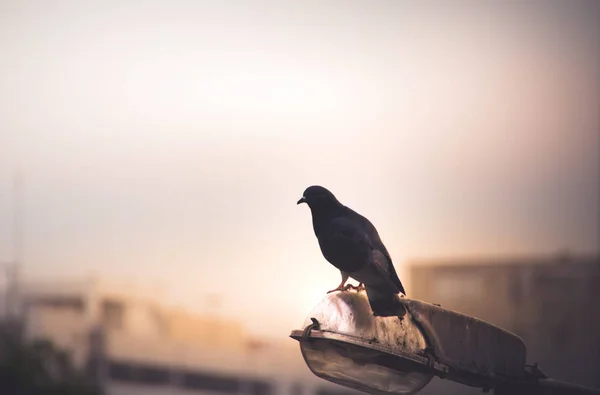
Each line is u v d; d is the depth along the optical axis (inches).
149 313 1131.3
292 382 1053.2
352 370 191.6
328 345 190.4
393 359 187.8
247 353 1072.8
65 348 964.0
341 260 210.5
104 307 1114.7
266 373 1056.2
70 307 1082.1
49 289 1093.8
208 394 1058.1
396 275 209.5
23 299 1061.8
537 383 193.6
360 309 192.4
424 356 189.2
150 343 1070.4
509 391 192.5
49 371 912.3
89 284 1111.0
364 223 219.9
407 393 192.4
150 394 1067.3
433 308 192.4
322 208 222.2
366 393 196.4
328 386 1029.2
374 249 210.7
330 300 195.3
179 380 1066.7
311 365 194.4
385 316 189.9
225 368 1067.9
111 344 1059.3
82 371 1017.5
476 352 192.2
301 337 192.1
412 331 191.2
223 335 1097.4
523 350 194.4
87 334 1056.2
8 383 853.8
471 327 192.7
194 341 1093.1
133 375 1061.8
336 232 214.2
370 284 193.2
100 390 1010.1
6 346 899.4
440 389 533.3
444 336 191.5
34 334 986.7
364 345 187.3
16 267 1086.4
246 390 1061.1
